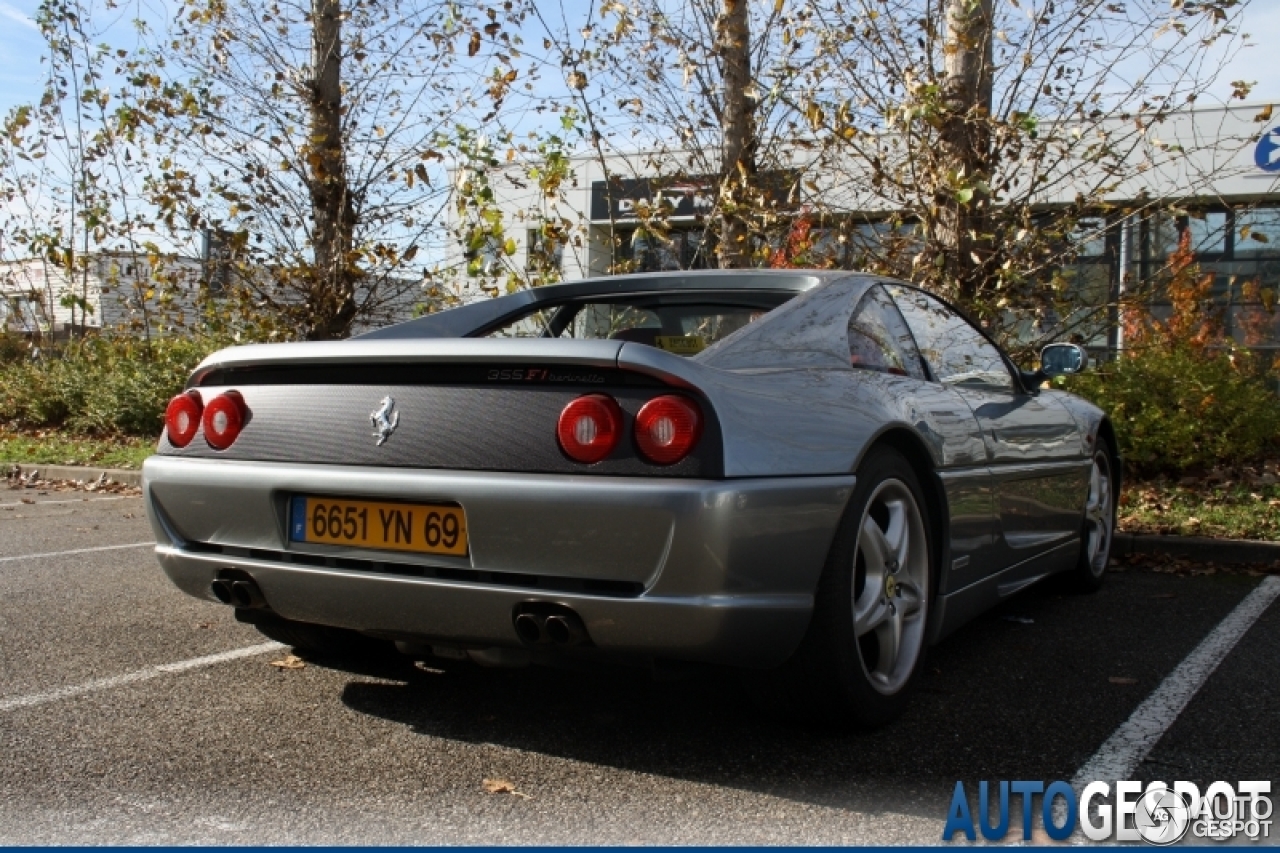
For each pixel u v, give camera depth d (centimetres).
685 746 286
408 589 267
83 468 996
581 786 258
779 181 765
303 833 230
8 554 589
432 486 262
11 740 288
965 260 699
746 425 255
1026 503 410
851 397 297
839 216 745
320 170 848
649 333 355
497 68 748
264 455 294
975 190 657
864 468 290
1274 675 353
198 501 302
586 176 1064
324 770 268
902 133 688
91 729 297
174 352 1229
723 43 748
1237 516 619
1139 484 732
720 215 763
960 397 371
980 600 371
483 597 258
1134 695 331
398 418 274
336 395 287
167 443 317
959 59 693
